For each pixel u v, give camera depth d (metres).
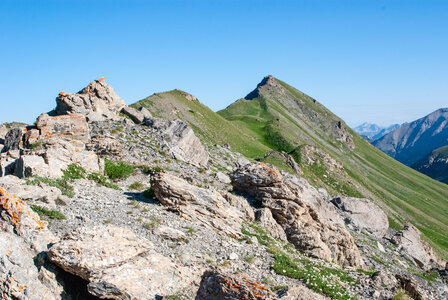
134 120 57.38
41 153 27.64
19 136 37.19
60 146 32.72
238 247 21.61
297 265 22.02
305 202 32.88
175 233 19.75
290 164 106.88
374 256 40.72
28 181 21.31
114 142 40.06
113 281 13.88
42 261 14.22
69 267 13.96
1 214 14.73
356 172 187.62
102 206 21.34
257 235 25.09
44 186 20.89
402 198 191.88
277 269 20.27
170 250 18.20
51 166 24.66
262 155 133.50
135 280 14.41
